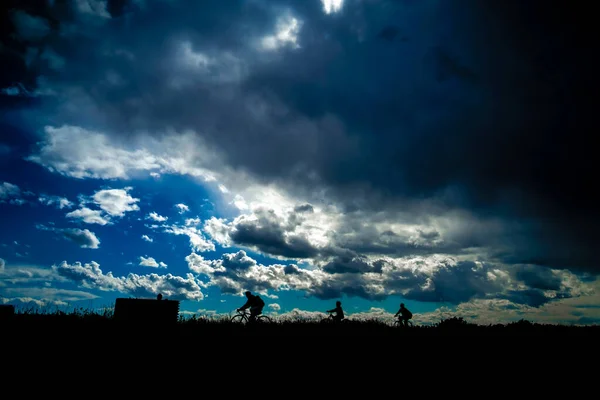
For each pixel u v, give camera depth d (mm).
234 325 15508
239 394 8078
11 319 12898
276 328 15641
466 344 13461
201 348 11445
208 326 15102
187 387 8281
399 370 10156
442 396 8367
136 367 9297
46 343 10734
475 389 8852
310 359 10906
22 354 9672
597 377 9969
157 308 13062
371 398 8148
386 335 14891
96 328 12695
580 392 8914
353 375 9648
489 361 11219
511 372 10172
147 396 7676
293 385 8773
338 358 11164
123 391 7844
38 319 13281
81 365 9195
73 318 13898
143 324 12734
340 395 8273
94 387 7980
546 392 8805
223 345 11969
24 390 7590
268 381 8945
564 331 16719
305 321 17531
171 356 10414
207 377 8961
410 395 8367
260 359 10641
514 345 13305
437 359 11359
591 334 15820
